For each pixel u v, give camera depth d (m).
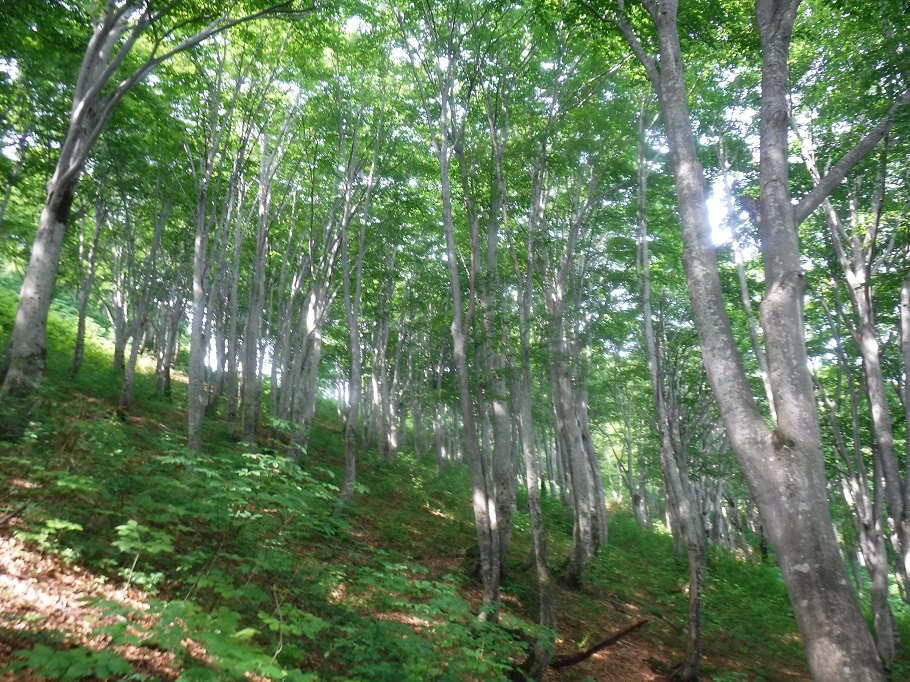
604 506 20.00
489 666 6.27
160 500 6.76
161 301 23.83
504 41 11.72
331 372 35.47
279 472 7.29
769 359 4.99
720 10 8.74
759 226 5.54
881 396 11.66
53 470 6.46
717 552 21.55
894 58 9.27
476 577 11.12
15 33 11.33
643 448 24.00
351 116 15.95
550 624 8.05
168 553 6.38
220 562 6.41
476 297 10.52
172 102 14.71
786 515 4.45
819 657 4.11
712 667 10.63
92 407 8.77
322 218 18.88
